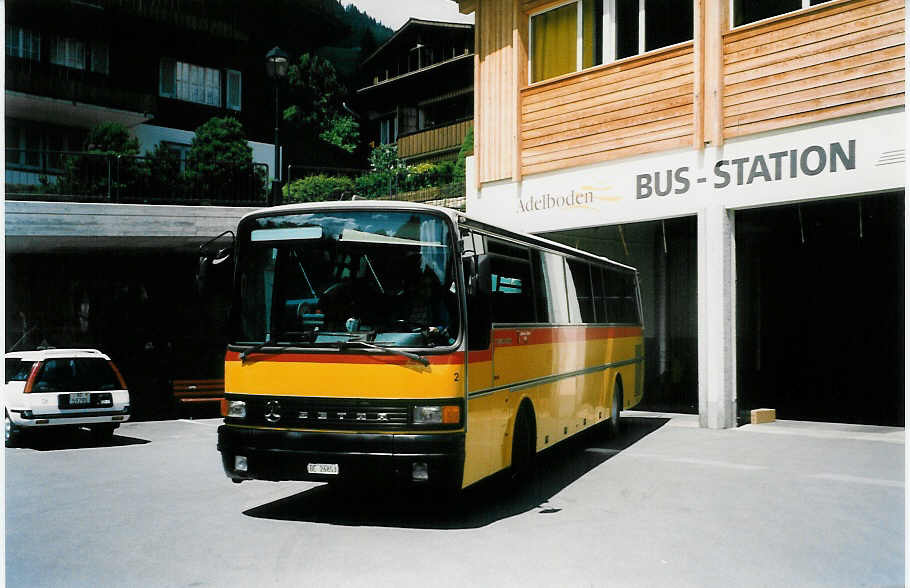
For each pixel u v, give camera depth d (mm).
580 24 15953
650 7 14969
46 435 14961
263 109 41000
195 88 37812
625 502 8289
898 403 17891
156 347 22375
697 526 7242
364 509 8062
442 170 28016
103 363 13852
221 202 19234
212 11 38125
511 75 16859
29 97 31234
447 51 43625
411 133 42281
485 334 7344
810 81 12664
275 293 7668
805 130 12727
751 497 8477
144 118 34438
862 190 12102
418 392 7062
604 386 12883
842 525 7262
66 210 15867
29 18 31984
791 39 12891
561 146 16016
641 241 19203
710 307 13875
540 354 9742
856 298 18844
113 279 22219
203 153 28781
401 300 7359
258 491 9109
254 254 7812
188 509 8164
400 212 7543
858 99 12148
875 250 18453
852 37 12219
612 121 15203
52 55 32719
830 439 12602
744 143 13430
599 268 13133
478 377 7582
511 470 8789
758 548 6500
